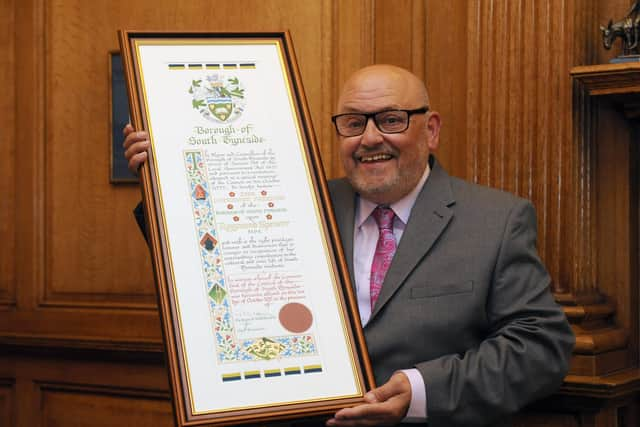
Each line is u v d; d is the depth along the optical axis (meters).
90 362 3.30
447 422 1.99
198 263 2.07
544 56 2.53
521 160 2.56
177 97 2.21
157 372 3.16
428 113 2.31
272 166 2.20
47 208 3.38
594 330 2.50
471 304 2.10
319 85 2.94
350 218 2.32
